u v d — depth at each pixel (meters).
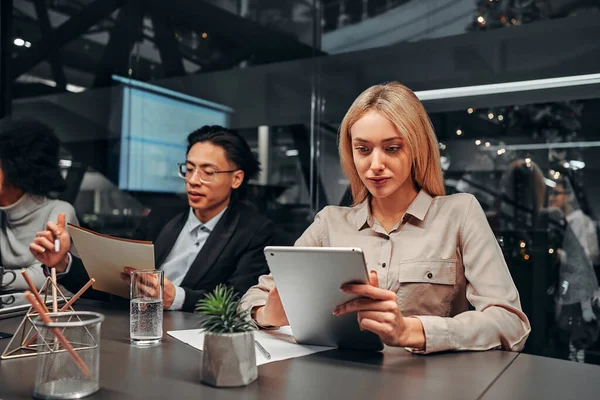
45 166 2.47
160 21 3.67
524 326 1.29
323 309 1.12
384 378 0.96
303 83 3.23
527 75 2.60
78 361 0.84
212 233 2.18
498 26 2.67
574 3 2.49
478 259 1.39
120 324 1.45
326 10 3.16
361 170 1.39
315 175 3.21
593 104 2.61
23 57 3.68
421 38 2.88
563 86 2.52
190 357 1.09
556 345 2.73
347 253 1.00
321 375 0.98
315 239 1.63
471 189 2.87
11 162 2.34
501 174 2.81
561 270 2.72
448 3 2.80
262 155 3.32
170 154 3.57
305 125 3.23
